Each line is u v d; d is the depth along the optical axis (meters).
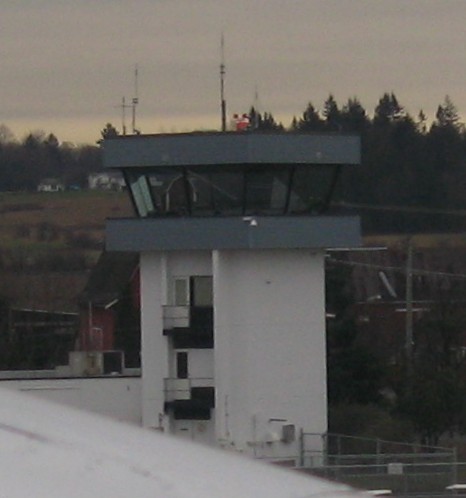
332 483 15.51
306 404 142.38
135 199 145.38
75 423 15.80
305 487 14.93
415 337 188.75
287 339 142.50
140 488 13.89
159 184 143.00
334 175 143.62
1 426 15.04
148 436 15.97
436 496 95.19
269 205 141.75
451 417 149.62
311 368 143.00
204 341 143.00
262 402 141.12
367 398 162.88
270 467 15.76
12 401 16.47
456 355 175.75
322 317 143.75
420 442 150.75
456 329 181.50
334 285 183.38
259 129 144.62
